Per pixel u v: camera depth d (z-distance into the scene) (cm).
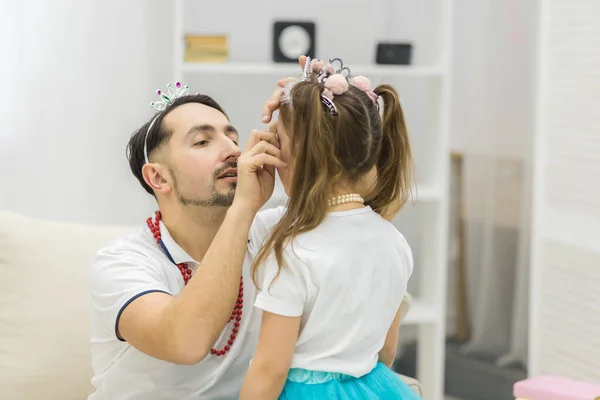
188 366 178
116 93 332
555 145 275
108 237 228
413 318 326
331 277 146
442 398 352
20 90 317
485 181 380
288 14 368
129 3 331
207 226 182
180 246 185
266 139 163
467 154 383
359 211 154
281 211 201
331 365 149
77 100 326
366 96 154
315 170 146
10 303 211
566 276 271
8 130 318
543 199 282
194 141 178
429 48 338
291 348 147
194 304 155
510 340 380
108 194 334
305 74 160
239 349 182
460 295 386
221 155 177
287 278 146
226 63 322
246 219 160
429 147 337
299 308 146
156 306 161
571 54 265
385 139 163
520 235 375
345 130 147
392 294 157
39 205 325
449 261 387
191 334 155
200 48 320
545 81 279
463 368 376
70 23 322
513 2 374
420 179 380
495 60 377
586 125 259
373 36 377
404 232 386
